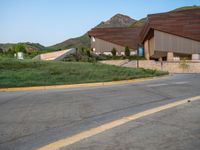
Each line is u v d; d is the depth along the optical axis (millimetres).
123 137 5730
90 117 7816
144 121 7125
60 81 17984
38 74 19906
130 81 20672
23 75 19109
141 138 5648
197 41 59875
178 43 61062
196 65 45281
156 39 62250
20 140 5688
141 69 29500
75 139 5633
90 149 5012
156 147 5098
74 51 49844
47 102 10438
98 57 62844
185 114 7930
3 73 19406
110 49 91812
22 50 66875
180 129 6316
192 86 16656
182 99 11133
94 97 11781
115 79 19938
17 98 11625
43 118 7680
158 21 61656
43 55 50656
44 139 5727
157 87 16125
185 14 61344
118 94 12812
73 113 8359
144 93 13203
